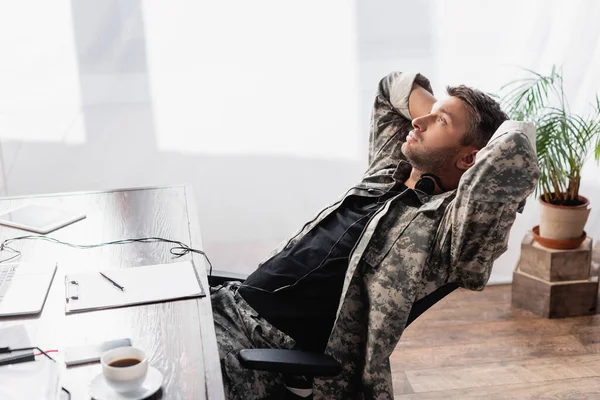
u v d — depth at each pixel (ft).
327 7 9.53
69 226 6.56
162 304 5.16
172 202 7.13
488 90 10.03
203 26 9.45
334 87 9.80
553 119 9.09
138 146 9.78
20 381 4.08
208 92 9.68
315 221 6.15
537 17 9.79
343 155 10.07
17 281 5.46
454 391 8.09
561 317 9.53
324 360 4.92
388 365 5.44
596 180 10.49
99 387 4.10
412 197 5.77
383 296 5.39
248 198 10.12
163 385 4.23
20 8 9.16
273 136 9.91
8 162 9.62
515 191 5.10
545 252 9.43
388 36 9.70
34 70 9.36
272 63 9.64
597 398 7.91
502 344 8.98
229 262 10.31
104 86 9.51
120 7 9.29
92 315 5.00
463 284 5.51
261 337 5.76
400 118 6.70
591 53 9.89
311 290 5.74
